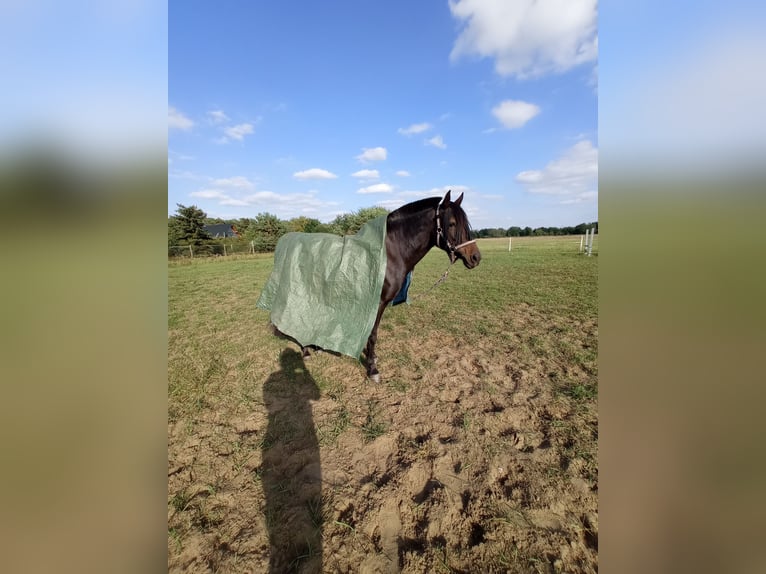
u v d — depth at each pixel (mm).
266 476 2402
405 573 1778
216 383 3766
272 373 3982
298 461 2537
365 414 3107
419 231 3311
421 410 3143
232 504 2182
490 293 8023
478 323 5730
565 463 2441
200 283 11180
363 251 3207
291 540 1948
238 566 1819
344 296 3209
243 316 6750
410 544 1927
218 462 2545
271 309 3775
